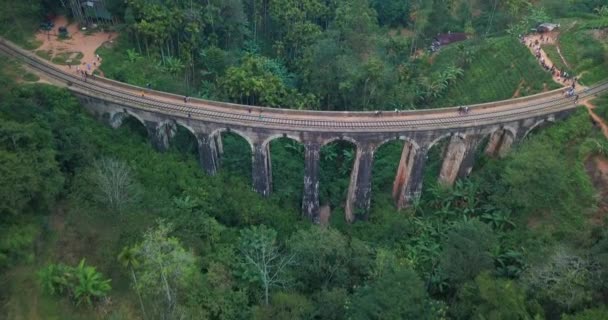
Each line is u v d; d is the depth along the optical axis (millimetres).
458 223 68438
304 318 49906
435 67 110438
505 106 79062
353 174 79562
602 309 45375
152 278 45625
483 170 79938
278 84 86562
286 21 108188
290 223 75500
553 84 86938
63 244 53062
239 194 74875
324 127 71625
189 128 73688
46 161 54188
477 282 49594
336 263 57031
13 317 45750
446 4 120438
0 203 48219
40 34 91562
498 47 104688
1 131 52188
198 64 97750
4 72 72125
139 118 74375
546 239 64375
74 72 80500
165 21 88312
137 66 85875
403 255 67125
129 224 55344
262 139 73125
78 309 47594
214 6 100188
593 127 76500
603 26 97188
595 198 67688
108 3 92688
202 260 56500
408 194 79250
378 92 92062
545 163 66875
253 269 56188
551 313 48812
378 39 109062
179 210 64938
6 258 48188
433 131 72438
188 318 46969
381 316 44844
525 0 121312
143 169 70000
